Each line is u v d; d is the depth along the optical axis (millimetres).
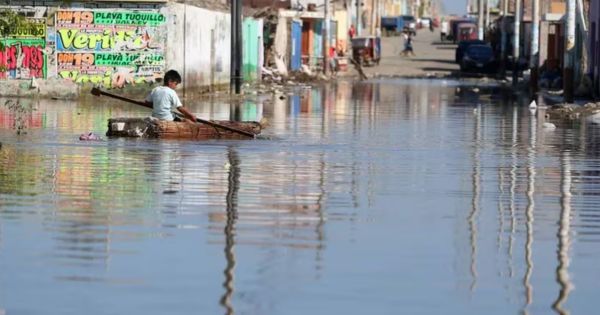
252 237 21078
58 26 68000
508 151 38625
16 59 67812
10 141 37469
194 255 19422
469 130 48031
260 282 17672
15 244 20031
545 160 35750
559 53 100000
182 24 69875
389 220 23391
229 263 18875
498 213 24578
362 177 30359
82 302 16344
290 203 25297
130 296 16719
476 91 89625
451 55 172375
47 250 19594
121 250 19703
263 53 98188
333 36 131875
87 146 36312
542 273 18656
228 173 30250
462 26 198000
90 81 68312
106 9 68188
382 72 131500
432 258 19625
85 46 68250
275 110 60219
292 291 17188
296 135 43031
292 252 19875
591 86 75188
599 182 30141
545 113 61156
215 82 79688
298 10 115688
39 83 66188
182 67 70125
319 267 18766
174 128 39281
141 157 33531
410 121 53000
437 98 77000
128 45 68500
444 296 17109
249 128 40969
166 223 22312
